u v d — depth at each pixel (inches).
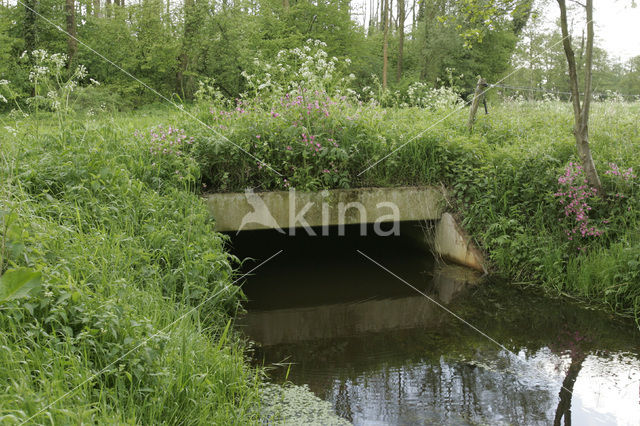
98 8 744.3
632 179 231.9
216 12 628.1
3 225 123.8
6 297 104.0
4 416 76.4
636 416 126.3
